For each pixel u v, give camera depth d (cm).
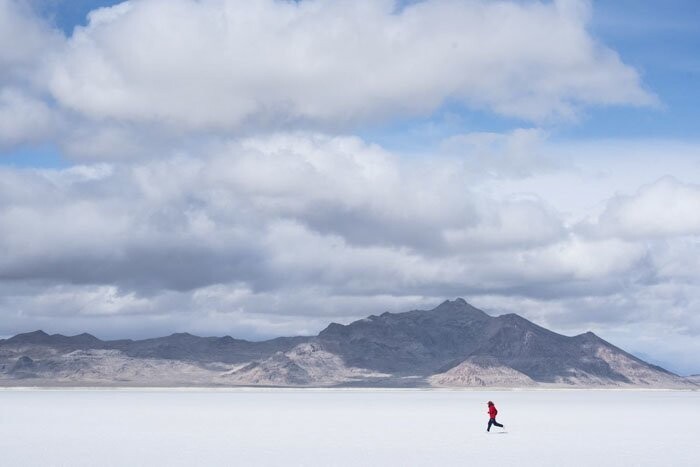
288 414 10694
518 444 6025
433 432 7238
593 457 5169
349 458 5122
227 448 5759
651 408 13050
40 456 5275
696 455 5294
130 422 8744
